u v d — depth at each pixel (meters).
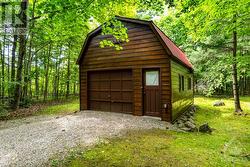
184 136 5.80
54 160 3.97
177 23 13.83
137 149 4.57
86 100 10.06
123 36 6.59
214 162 3.87
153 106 8.04
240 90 21.02
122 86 8.93
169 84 7.48
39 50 15.66
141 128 6.54
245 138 5.79
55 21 4.86
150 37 7.98
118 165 3.73
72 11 4.52
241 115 9.71
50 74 20.27
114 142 5.06
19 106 12.53
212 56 12.62
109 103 9.38
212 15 4.87
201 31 6.77
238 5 4.24
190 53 16.08
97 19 5.89
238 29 5.64
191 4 6.88
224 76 12.28
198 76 17.25
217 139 5.60
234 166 3.70
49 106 13.58
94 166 3.70
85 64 10.10
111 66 9.10
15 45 12.46
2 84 11.25
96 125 6.77
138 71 8.29
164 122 7.40
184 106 10.33
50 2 4.11
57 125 6.94
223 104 13.25
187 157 4.11
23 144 5.00
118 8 6.69
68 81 20.08
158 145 4.86
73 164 3.79
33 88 21.30
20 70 11.02
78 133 5.83
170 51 7.28
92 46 9.83
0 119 8.71
